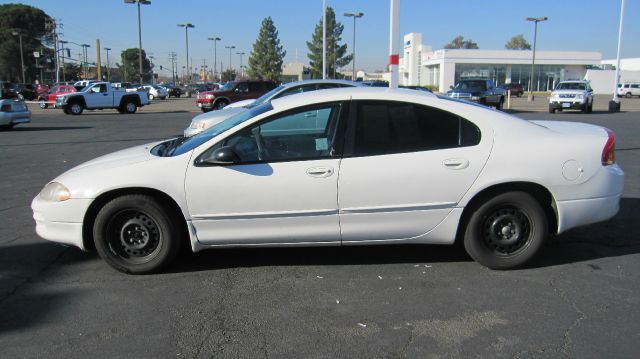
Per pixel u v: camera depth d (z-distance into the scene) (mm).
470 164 4332
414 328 3566
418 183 4312
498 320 3672
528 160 4359
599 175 4461
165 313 3832
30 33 99188
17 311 3879
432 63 70312
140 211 4426
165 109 33219
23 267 4773
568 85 26203
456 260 4852
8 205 7188
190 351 3293
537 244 4504
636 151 11641
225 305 3957
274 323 3660
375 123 4383
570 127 4914
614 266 4680
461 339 3416
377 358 3197
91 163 4734
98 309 3906
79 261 4918
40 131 17953
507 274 4508
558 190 4410
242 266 4766
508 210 4492
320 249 5195
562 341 3375
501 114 4520
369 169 4289
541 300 3988
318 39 80375
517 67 66125
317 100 4410
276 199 4305
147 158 4504
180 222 4527
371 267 4703
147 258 4523
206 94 26031
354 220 4375
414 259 4887
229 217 4344
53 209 4430
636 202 7000
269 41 95125
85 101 28172
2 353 3291
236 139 4387
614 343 3344
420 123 4406
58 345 3385
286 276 4523
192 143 4605
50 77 107500
